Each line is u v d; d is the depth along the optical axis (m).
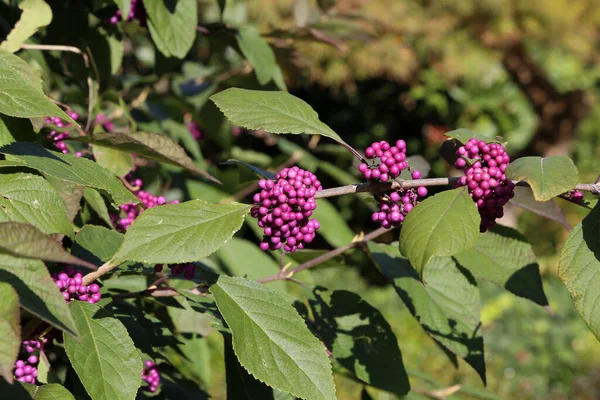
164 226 0.72
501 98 4.43
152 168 1.06
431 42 3.85
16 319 0.66
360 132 4.53
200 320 0.91
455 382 3.00
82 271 0.78
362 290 3.75
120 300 0.84
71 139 0.83
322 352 0.73
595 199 0.78
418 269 0.70
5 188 0.72
